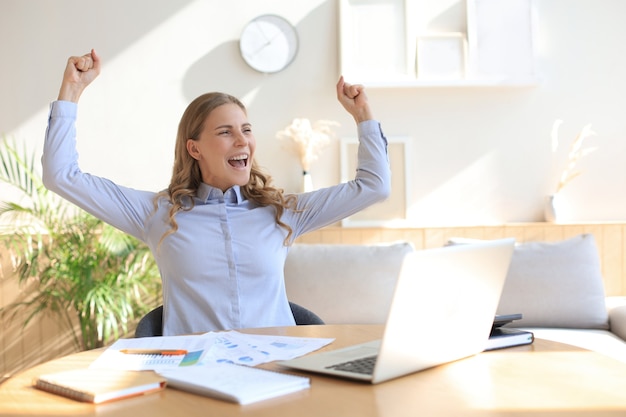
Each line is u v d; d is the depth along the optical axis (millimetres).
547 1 4238
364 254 3609
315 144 4164
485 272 1473
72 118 2271
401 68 4207
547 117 4254
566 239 3760
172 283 2297
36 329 4133
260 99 4242
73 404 1265
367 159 2430
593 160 4250
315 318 2365
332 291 3533
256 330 1905
